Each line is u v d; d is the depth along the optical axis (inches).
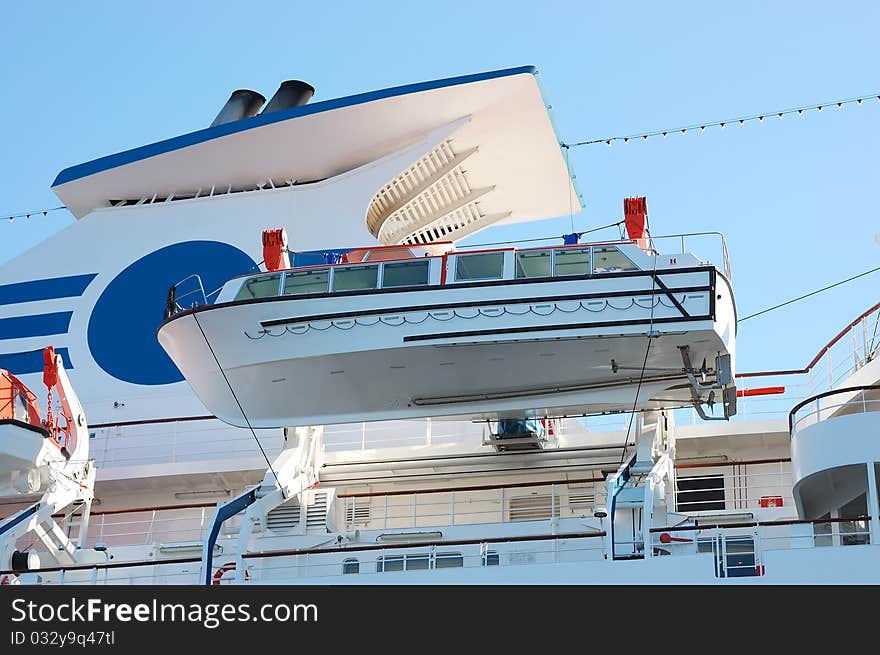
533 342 713.6
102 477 882.1
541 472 813.9
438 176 1019.9
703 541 676.7
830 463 677.3
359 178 1000.9
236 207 1017.5
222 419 789.2
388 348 724.0
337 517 813.2
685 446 837.2
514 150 1019.9
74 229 1041.5
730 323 723.4
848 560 625.0
